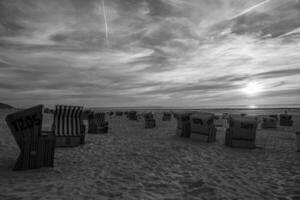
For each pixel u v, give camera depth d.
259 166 5.47
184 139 9.80
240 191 3.71
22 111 4.31
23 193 3.20
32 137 4.44
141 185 3.83
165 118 26.08
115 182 3.93
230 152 7.18
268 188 3.90
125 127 16.06
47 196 3.13
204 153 6.86
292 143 9.44
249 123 8.07
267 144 9.11
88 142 8.21
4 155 5.52
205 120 9.14
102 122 12.17
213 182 4.11
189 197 3.37
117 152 6.60
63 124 7.46
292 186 4.02
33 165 4.45
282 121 20.25
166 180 4.16
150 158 5.96
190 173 4.68
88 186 3.65
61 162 5.17
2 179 3.76
